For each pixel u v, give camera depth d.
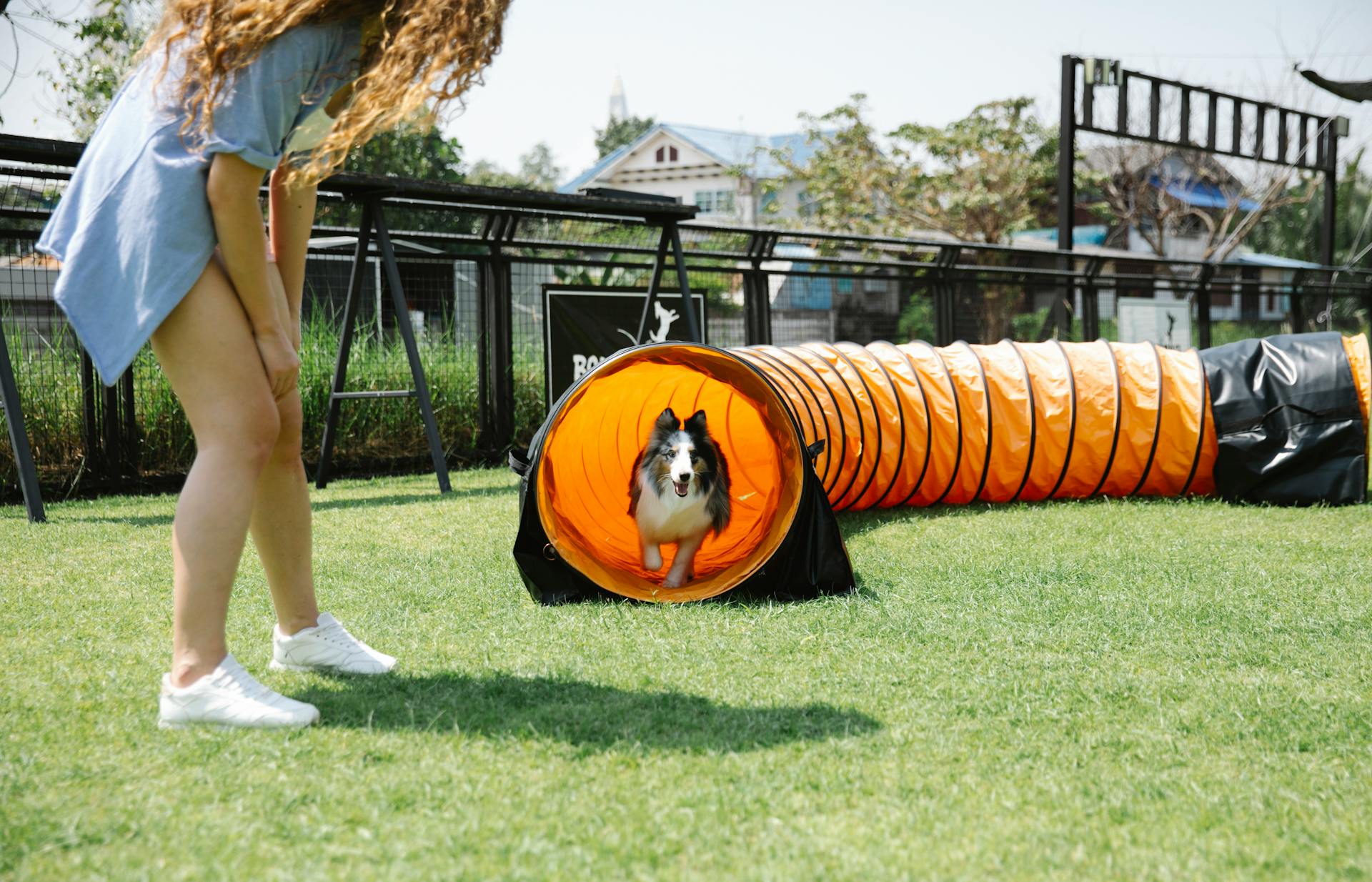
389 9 2.15
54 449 6.27
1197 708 2.49
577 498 4.95
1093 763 2.14
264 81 2.05
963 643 3.06
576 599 3.58
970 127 23.94
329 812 1.83
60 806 1.82
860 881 1.61
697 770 2.05
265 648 2.87
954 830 1.80
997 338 11.11
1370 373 5.73
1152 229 28.39
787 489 3.90
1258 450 5.71
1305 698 2.56
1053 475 5.88
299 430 2.49
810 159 26.47
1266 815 1.89
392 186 5.93
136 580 3.74
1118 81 11.75
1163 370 6.07
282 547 2.55
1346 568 4.09
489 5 2.23
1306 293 15.52
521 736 2.21
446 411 7.89
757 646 3.01
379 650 2.92
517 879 1.60
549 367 7.60
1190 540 4.71
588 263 8.31
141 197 2.08
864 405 5.52
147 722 2.24
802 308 9.62
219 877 1.60
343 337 6.27
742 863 1.67
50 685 2.52
